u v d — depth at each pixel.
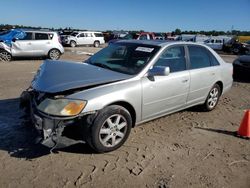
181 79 5.10
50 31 15.85
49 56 15.83
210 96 6.20
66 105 3.67
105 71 4.50
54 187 3.28
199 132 5.16
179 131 5.13
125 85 4.18
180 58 5.26
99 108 3.82
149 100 4.53
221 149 4.54
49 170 3.60
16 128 4.77
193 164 3.99
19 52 14.83
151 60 4.66
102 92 3.90
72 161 3.84
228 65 6.57
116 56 5.07
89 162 3.85
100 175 3.57
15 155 3.91
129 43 5.30
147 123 5.40
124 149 4.28
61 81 3.95
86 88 3.90
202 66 5.78
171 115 5.96
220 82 6.31
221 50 31.36
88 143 3.93
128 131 4.27
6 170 3.55
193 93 5.53
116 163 3.87
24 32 15.05
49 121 3.68
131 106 4.28
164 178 3.59
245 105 7.29
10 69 11.35
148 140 4.66
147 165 3.87
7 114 5.45
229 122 5.82
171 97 4.97
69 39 30.83
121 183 3.44
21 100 4.61
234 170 3.92
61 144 3.70
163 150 4.34
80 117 3.76
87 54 20.48
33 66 12.71
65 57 17.47
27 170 3.58
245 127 5.04
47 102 3.76
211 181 3.61
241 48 28.20
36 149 4.09
